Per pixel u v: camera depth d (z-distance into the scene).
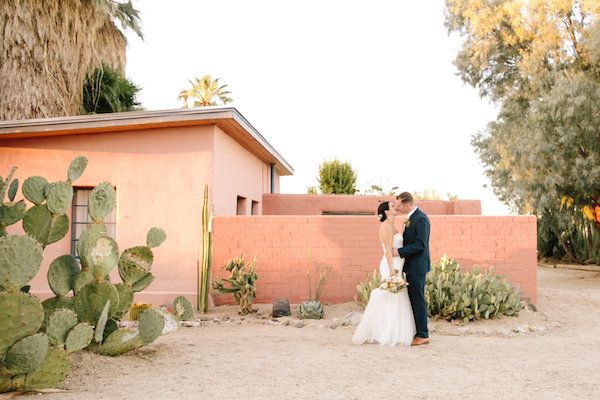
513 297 9.45
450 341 7.39
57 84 15.39
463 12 22.83
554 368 5.73
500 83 24.33
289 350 6.57
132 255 6.35
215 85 44.88
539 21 20.48
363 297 9.75
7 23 14.49
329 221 10.63
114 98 17.25
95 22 15.97
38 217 5.79
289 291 10.62
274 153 15.77
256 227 10.66
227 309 10.22
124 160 11.07
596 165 18.47
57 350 4.66
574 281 18.38
